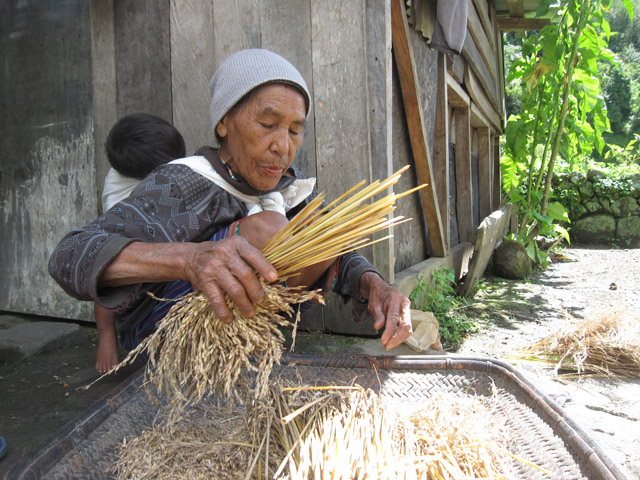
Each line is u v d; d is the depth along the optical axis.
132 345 1.67
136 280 1.16
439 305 3.38
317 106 2.53
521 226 6.00
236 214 1.56
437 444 1.28
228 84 1.44
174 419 1.29
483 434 1.33
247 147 1.45
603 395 2.19
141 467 1.21
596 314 2.93
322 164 2.54
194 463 1.23
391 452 1.20
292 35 2.53
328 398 1.37
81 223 3.03
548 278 5.42
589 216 8.78
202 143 2.74
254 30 2.59
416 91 3.44
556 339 2.79
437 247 4.18
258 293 1.05
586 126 6.43
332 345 2.45
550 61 5.66
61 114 3.01
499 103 8.06
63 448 1.14
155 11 2.76
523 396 1.43
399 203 3.62
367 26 2.44
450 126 5.45
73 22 2.94
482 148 7.47
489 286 4.89
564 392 2.14
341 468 1.09
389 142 2.55
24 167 3.13
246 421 1.33
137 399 1.41
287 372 1.64
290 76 1.42
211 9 2.66
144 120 2.07
